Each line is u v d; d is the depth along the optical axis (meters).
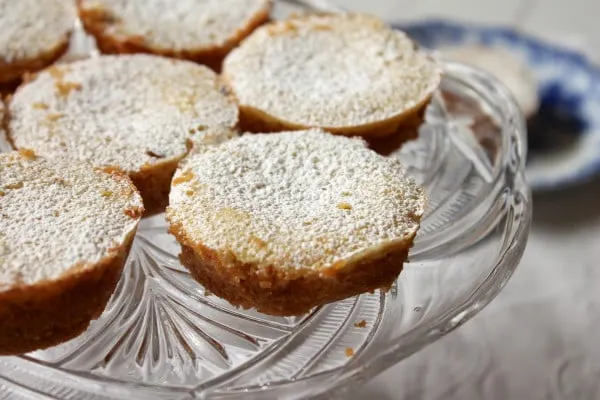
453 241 0.38
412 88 0.41
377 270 0.36
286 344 0.36
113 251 0.35
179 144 0.39
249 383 0.34
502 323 0.47
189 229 0.36
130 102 0.41
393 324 0.36
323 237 0.35
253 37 0.44
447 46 0.60
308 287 0.35
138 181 0.38
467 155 0.42
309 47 0.43
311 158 0.38
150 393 0.34
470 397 0.44
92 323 0.36
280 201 0.37
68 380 0.34
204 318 0.36
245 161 0.38
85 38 0.46
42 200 0.36
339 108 0.40
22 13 0.45
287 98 0.41
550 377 0.45
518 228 0.38
